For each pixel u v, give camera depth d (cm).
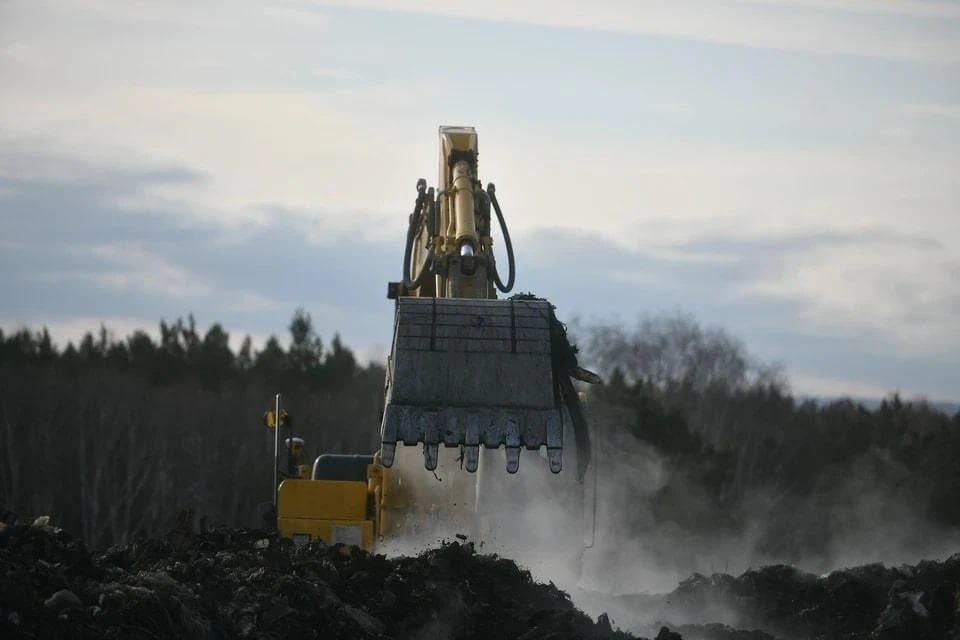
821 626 5125
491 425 4978
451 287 6109
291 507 5884
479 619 4409
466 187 6488
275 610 4003
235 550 4878
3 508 4481
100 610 3619
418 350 5097
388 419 4981
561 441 4969
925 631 4738
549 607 4775
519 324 5194
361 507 5872
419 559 4794
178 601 3772
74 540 4238
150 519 19375
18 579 3581
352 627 4088
